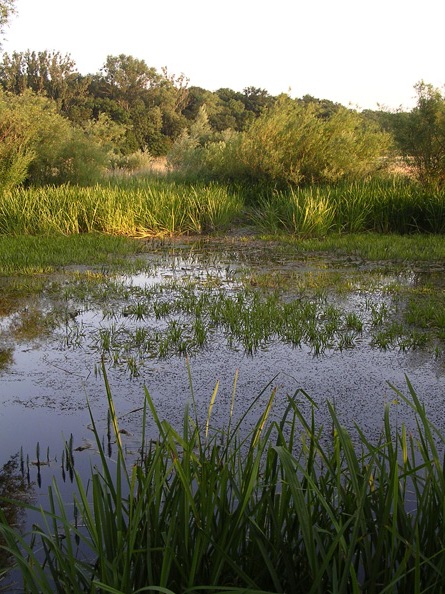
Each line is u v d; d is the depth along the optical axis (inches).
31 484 141.2
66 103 2380.7
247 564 93.6
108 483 94.7
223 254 472.4
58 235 537.0
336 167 682.2
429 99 650.8
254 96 2871.6
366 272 394.6
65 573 88.9
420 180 662.5
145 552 90.4
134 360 223.9
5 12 818.8
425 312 282.8
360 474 99.0
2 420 176.7
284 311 286.0
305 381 206.2
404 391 197.6
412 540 91.0
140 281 366.0
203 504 89.2
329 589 90.5
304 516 82.9
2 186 624.4
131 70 2623.0
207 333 258.7
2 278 368.8
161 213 577.3
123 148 1824.6
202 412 181.8
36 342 248.1
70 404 187.6
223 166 737.6
